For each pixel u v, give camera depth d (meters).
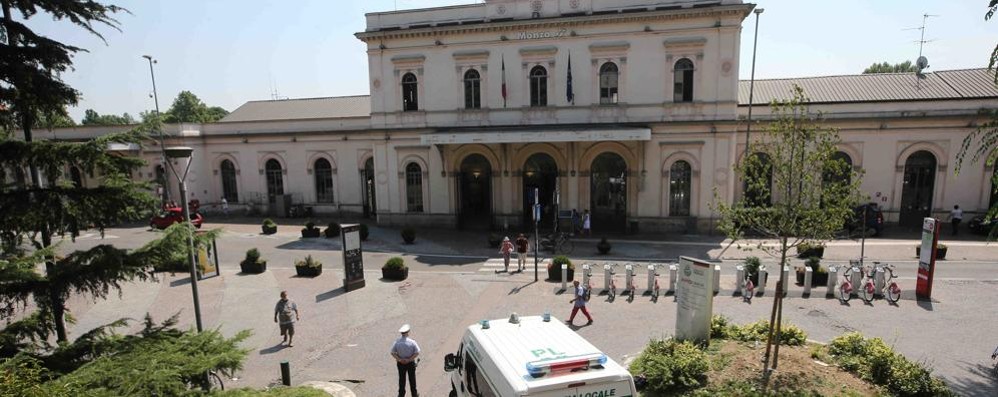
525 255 21.84
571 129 27.20
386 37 29.92
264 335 14.65
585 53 27.72
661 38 26.72
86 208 7.20
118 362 6.31
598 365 6.66
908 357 12.02
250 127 37.06
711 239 26.47
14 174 7.20
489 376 7.10
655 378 9.80
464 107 29.77
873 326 14.06
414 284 19.52
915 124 28.02
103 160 7.23
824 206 10.05
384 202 31.92
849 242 25.00
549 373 6.43
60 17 7.49
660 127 27.41
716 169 27.03
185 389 6.39
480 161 30.70
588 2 27.28
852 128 28.91
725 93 26.31
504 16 28.41
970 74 31.16
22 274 6.45
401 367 10.73
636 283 19.09
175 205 33.62
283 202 36.22
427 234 29.28
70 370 6.52
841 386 9.50
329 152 36.00
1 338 6.46
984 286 17.61
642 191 28.16
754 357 10.85
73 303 17.58
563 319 15.30
